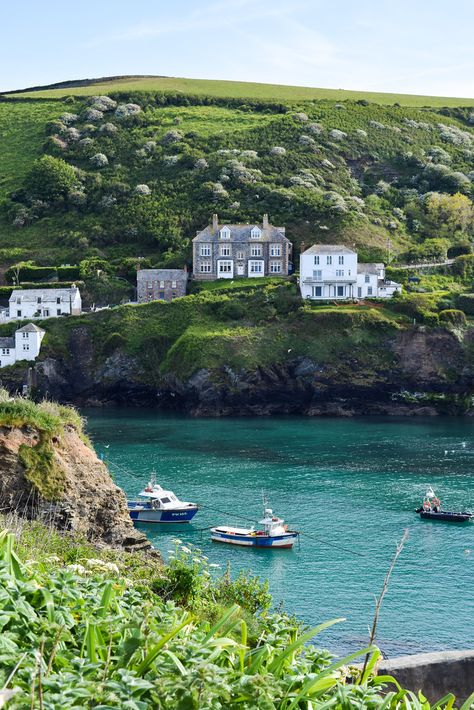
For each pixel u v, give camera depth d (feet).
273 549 225.76
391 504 273.33
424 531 241.96
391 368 525.75
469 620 171.32
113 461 342.23
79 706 34.17
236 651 43.68
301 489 293.64
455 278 636.07
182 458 350.23
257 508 268.41
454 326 539.70
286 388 525.34
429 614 174.60
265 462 341.62
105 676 37.65
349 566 209.46
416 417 501.56
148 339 570.87
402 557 216.95
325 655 45.52
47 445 141.59
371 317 541.34
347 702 39.68
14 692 34.09
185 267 640.17
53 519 130.93
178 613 53.06
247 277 642.22
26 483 135.54
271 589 190.80
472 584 195.21
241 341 536.42
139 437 410.31
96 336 585.63
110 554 113.19
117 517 145.59
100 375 571.69
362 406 525.34
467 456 355.77
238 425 459.73
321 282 585.63
